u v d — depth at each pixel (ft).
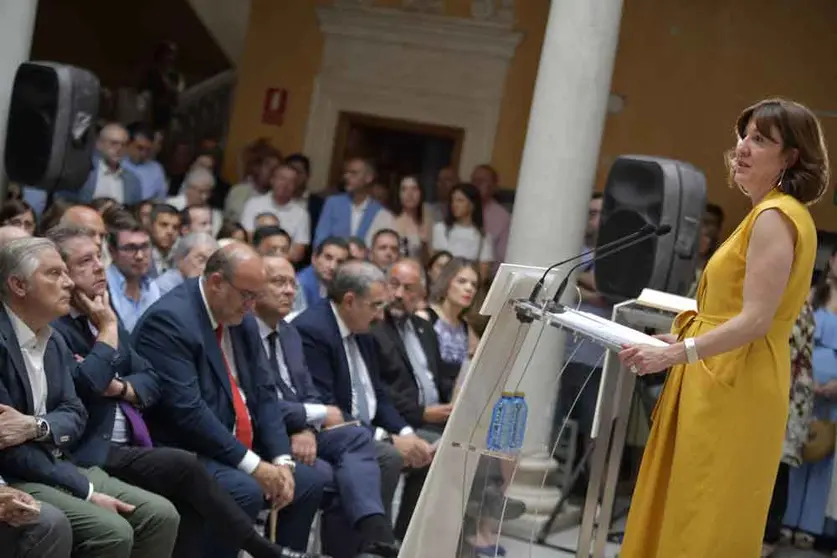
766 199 14.34
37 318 17.06
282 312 22.18
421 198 38.78
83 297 18.83
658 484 14.94
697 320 14.78
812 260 14.32
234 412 20.27
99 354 18.42
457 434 15.75
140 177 37.14
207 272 20.08
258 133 47.19
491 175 40.52
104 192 34.58
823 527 29.58
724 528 14.32
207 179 37.17
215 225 37.50
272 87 47.09
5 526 15.94
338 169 47.11
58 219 25.21
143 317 19.99
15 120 24.48
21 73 24.40
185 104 47.34
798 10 43.16
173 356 19.65
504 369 15.78
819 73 43.06
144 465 18.57
